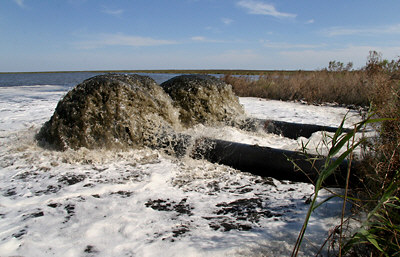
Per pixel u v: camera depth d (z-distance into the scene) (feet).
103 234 8.46
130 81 19.30
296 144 18.07
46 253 7.52
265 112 35.27
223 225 8.92
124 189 12.08
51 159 15.71
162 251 7.40
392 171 8.55
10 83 91.35
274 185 12.61
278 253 7.04
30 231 8.66
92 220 9.31
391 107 10.69
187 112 22.45
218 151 15.57
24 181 12.99
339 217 8.79
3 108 34.73
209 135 18.65
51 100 43.65
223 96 24.03
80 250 7.64
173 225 8.96
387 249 6.18
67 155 16.08
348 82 45.78
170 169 14.47
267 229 8.45
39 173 13.92
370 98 14.02
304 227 5.72
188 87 23.09
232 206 10.46
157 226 8.89
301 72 57.72
